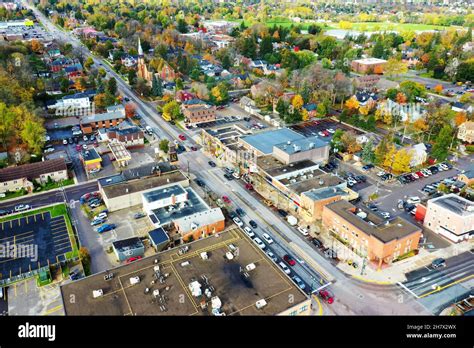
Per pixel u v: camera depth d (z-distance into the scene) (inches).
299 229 4229.8
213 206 4650.6
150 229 4237.2
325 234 4178.2
